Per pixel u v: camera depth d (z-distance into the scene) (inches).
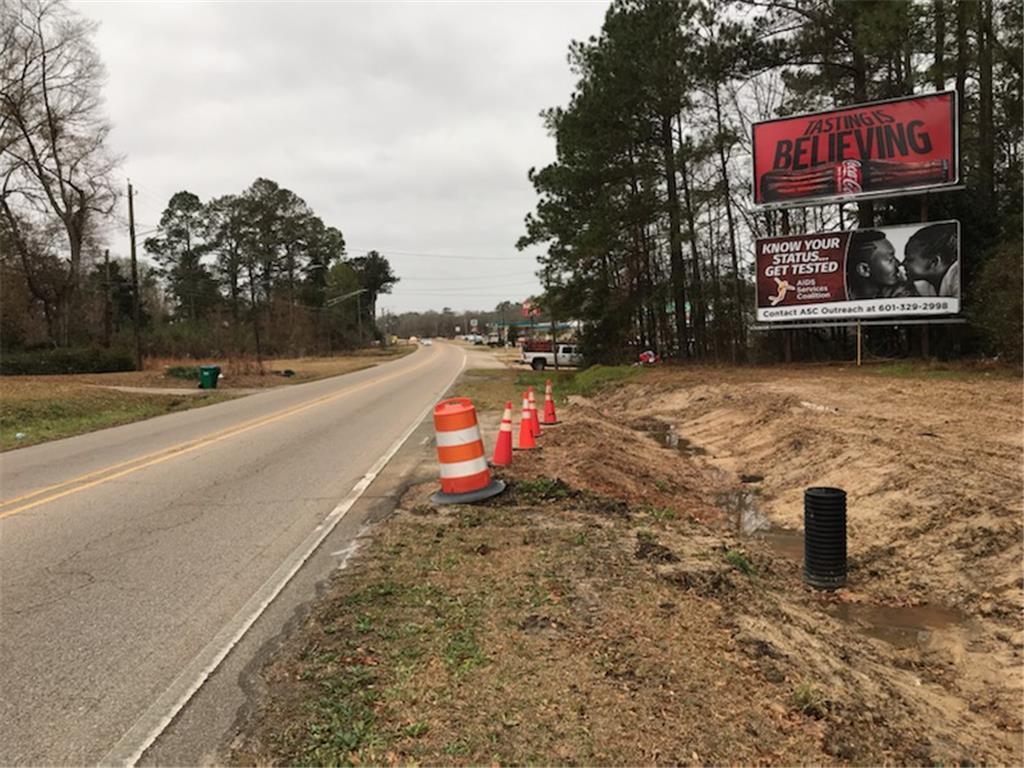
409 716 133.3
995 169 1096.2
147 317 2989.7
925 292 914.7
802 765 125.0
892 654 196.5
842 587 245.0
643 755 122.3
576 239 1336.1
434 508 297.4
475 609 184.4
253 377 1482.5
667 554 233.9
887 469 342.6
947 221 900.6
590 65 1275.8
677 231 1232.8
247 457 450.0
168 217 3599.9
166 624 183.6
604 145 1243.8
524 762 119.2
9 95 1651.1
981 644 199.8
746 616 188.4
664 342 1419.8
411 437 529.7
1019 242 831.7
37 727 135.0
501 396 925.8
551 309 1450.5
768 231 1312.7
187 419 732.0
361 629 173.2
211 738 129.6
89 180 1804.9
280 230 3727.9
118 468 423.2
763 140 999.6
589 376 1177.4
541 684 144.6
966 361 859.4
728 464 467.2
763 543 297.6
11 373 1470.2
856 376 787.4
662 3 1166.3
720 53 1078.4
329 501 321.4
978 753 144.9
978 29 939.3
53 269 1859.0
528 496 312.7
